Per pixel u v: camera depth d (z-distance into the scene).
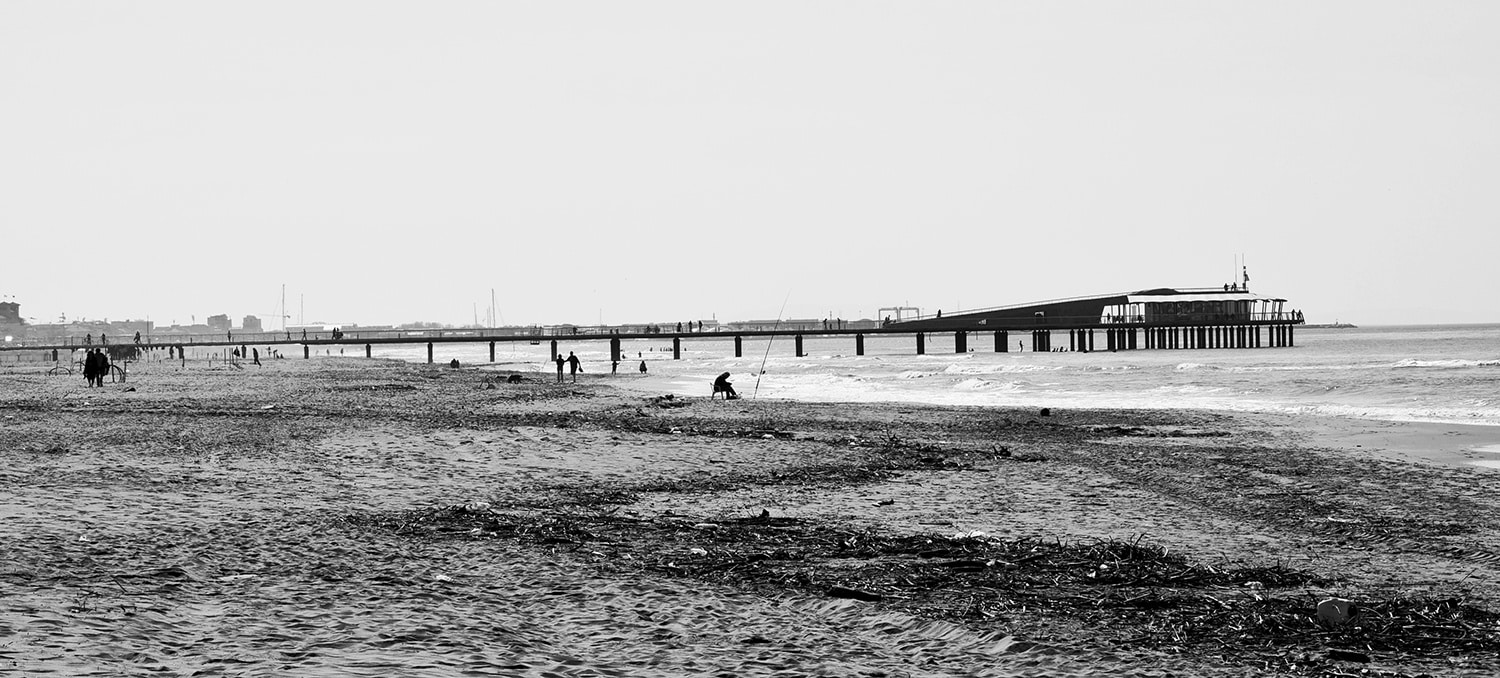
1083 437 31.59
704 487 19.91
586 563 12.15
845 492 19.56
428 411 38.00
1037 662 8.55
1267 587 11.76
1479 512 17.70
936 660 8.59
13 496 15.59
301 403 41.56
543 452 24.03
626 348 188.25
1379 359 92.38
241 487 17.73
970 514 17.19
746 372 82.75
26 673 6.96
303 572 11.07
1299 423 36.16
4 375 70.12
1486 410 39.81
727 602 10.40
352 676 7.41
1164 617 10.02
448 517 15.31
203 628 8.58
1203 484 21.00
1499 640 9.34
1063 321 117.88
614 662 8.23
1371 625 9.83
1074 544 14.38
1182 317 119.88
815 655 8.59
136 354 109.44
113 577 10.30
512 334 124.25
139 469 19.45
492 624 9.18
